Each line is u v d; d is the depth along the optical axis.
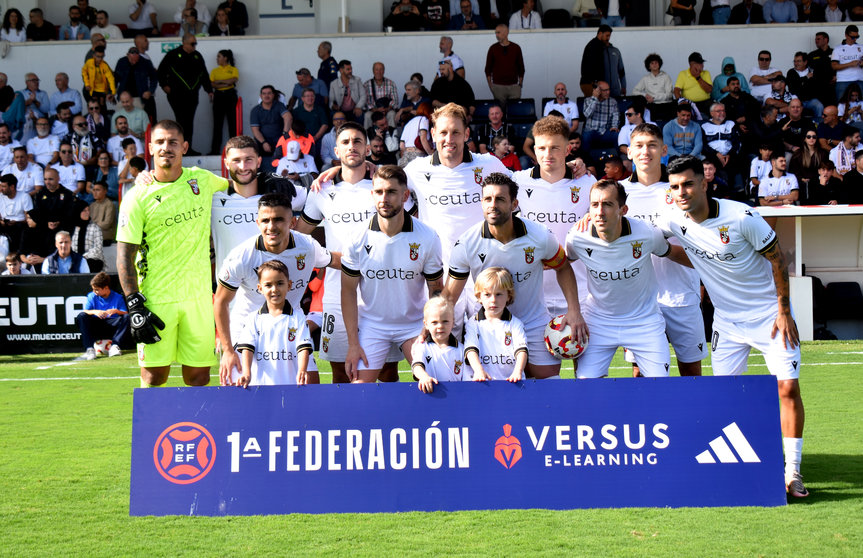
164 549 3.69
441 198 5.21
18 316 10.45
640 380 4.25
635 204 5.27
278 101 13.64
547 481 4.21
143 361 4.95
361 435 4.22
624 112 13.18
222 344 4.79
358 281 4.89
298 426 4.22
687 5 15.58
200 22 15.98
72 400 7.39
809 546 3.60
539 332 4.95
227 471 4.20
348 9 16.27
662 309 5.36
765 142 12.52
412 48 15.42
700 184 4.41
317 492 4.19
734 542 3.66
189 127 13.95
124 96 13.64
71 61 15.52
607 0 15.62
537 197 5.22
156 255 4.93
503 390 4.25
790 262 10.95
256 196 5.21
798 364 4.52
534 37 15.46
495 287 4.62
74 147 13.21
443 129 5.06
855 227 10.99
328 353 5.43
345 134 5.23
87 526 4.02
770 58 14.41
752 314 4.67
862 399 6.75
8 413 6.83
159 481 4.21
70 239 11.30
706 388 4.25
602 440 4.22
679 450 4.22
